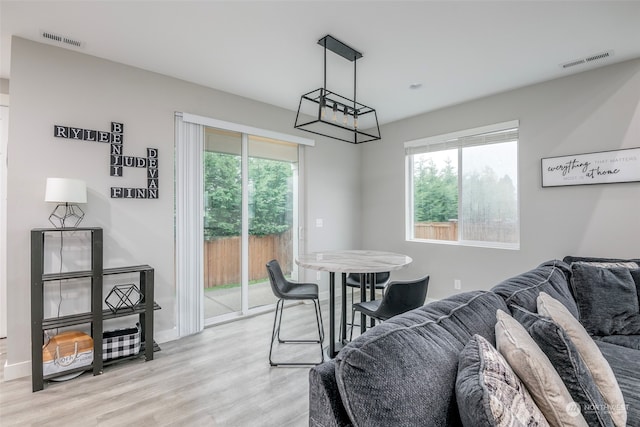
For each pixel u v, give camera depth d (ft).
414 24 7.39
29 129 7.97
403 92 11.55
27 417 6.20
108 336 8.34
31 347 7.20
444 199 13.64
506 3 6.63
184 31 7.73
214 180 11.61
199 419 6.17
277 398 6.90
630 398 4.41
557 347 3.70
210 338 10.30
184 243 10.57
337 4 6.70
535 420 2.80
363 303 8.12
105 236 9.05
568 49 8.52
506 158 11.78
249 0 6.56
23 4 6.63
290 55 8.89
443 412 2.93
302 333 10.66
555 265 7.91
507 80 10.50
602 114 9.52
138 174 9.61
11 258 7.73
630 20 7.22
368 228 16.39
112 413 6.34
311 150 14.67
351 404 2.64
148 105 9.82
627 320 6.81
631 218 9.05
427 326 3.65
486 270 12.09
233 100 11.84
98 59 8.98
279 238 13.70
